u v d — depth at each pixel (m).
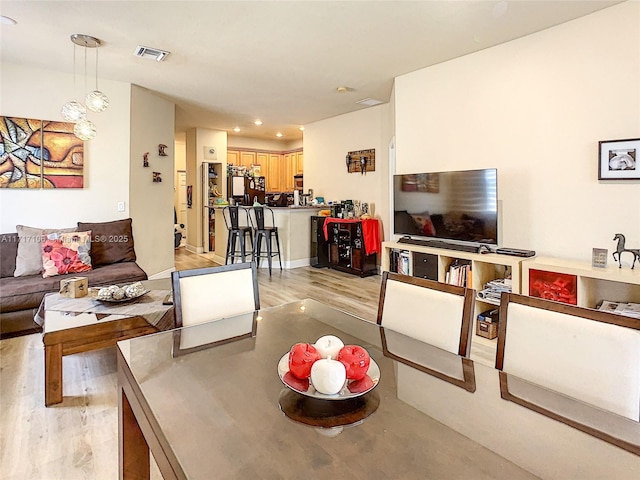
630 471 0.84
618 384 1.08
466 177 3.47
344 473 0.83
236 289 2.00
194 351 1.51
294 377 1.18
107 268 3.93
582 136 2.97
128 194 4.65
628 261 2.77
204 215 7.98
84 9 2.80
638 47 2.69
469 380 1.28
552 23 3.02
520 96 3.31
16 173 3.91
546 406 1.11
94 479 1.65
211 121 7.02
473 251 3.41
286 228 6.43
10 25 3.06
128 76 4.34
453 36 3.26
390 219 5.60
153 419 1.04
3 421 2.06
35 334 3.31
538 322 1.27
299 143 9.30
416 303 1.67
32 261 3.64
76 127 3.39
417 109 4.16
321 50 3.58
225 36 3.26
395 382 1.27
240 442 0.94
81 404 2.23
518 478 0.82
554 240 3.16
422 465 0.86
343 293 4.76
